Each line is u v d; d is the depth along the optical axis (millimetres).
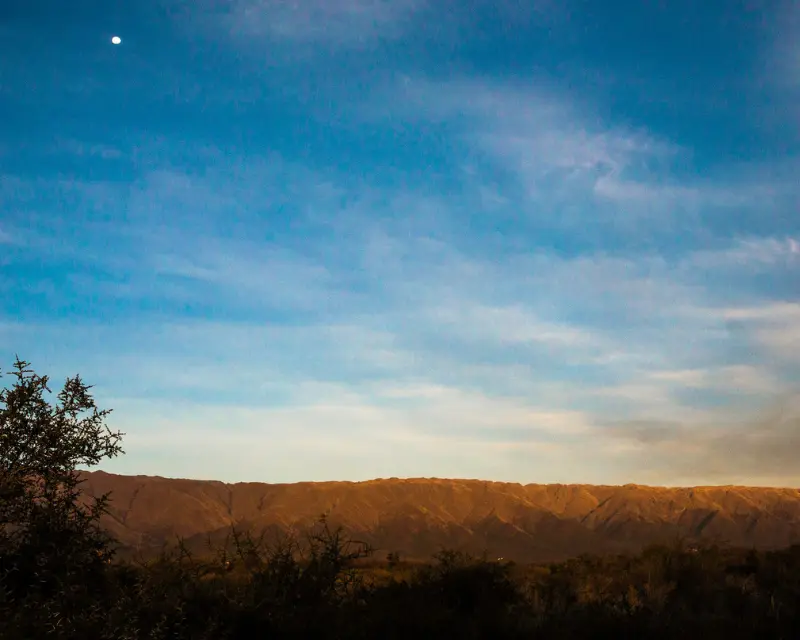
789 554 20984
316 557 12859
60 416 11164
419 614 13711
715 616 14930
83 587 10328
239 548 12930
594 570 20625
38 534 10500
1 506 10461
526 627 14250
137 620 10297
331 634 11961
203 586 11961
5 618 9648
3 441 10664
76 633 9742
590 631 14117
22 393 10875
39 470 10852
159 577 11461
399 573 18391
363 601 13984
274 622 11656
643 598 16422
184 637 10766
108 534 11281
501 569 17000
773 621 14633
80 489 11266
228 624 11383
